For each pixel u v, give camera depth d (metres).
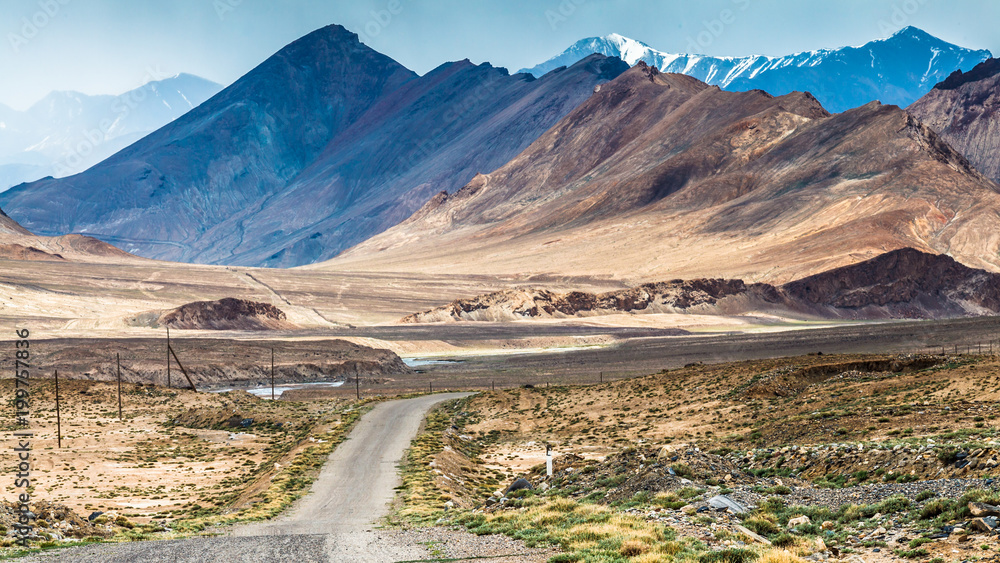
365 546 22.20
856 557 17.98
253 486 46.25
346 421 70.56
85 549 23.02
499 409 78.00
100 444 70.31
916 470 27.16
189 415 87.31
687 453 30.58
